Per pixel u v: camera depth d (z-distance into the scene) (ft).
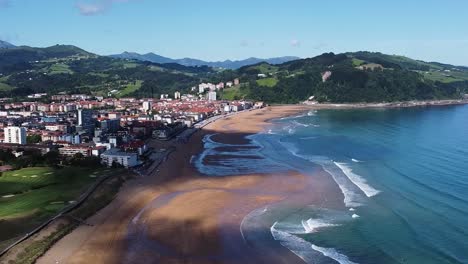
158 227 330.95
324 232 313.53
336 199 387.75
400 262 264.31
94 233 318.86
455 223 324.19
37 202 367.66
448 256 269.85
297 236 308.40
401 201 377.50
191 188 437.17
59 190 402.31
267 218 344.69
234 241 303.07
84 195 386.11
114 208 375.45
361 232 311.47
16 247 279.90
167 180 469.16
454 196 389.19
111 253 285.64
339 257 274.36
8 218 325.01
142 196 409.69
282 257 277.03
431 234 304.71
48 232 308.40
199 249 292.20
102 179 442.91
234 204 382.22
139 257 280.31
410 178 453.17
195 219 346.74
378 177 460.96
